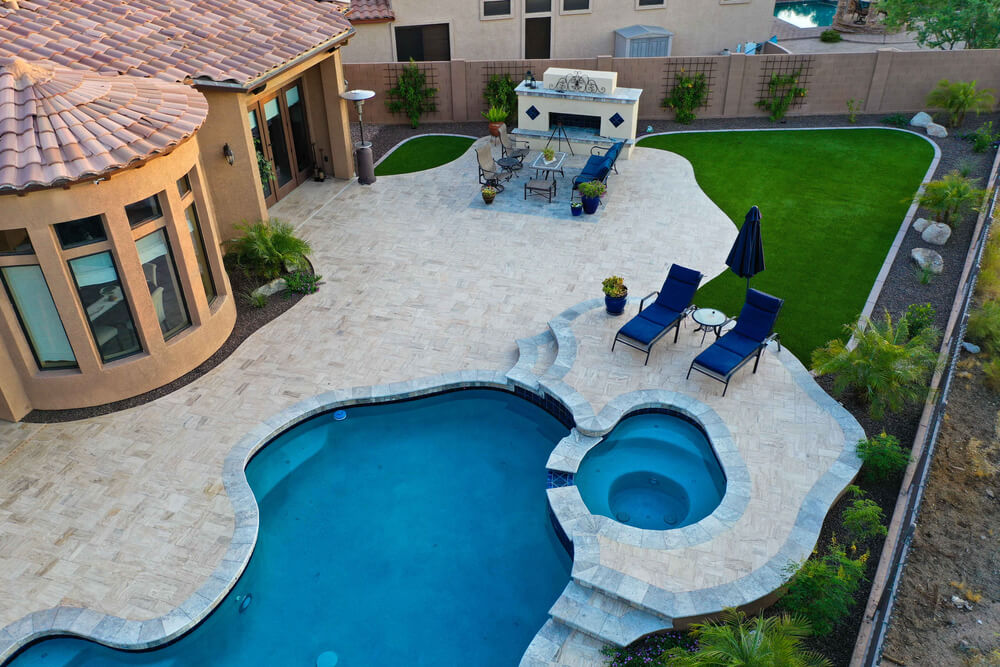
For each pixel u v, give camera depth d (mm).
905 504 10641
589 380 12875
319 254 17328
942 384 12312
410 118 25266
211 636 9586
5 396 12188
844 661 8789
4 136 10758
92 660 9336
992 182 19734
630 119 21500
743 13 27453
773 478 10922
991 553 10391
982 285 15617
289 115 19969
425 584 10250
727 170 21500
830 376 13102
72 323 11883
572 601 9484
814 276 16219
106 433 12289
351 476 12016
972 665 8945
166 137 11625
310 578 10336
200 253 14141
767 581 9383
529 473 12070
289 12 18438
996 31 29297
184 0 16844
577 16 27000
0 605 9609
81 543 10438
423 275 16406
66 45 13883
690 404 12328
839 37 37344
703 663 7941
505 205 19500
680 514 10938
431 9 26328
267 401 12969
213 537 10531
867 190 20125
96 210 11250
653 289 15680
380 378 13438
